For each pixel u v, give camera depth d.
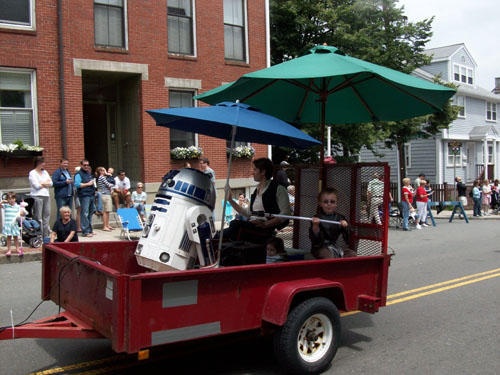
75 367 4.37
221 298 3.69
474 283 7.93
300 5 19.61
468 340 5.21
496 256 10.55
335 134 18.98
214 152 15.50
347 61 4.84
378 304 4.75
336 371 4.34
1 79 12.17
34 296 6.80
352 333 5.47
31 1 12.32
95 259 4.79
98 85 14.94
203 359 4.63
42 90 12.54
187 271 3.45
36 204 10.56
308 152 20.72
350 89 6.22
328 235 5.12
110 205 12.80
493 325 5.74
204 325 3.59
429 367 4.44
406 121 21.03
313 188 6.02
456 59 30.12
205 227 4.42
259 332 3.99
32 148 12.23
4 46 12.05
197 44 15.20
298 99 6.58
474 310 6.38
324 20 19.38
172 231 4.39
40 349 4.84
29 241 10.22
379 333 5.47
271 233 5.38
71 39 12.92
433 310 6.39
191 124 5.20
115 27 13.80
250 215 5.20
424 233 15.00
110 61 13.58
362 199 5.31
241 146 16.06
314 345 4.26
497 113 34.03
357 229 5.32
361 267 4.66
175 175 4.54
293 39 20.36
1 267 8.87
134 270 5.04
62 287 4.23
